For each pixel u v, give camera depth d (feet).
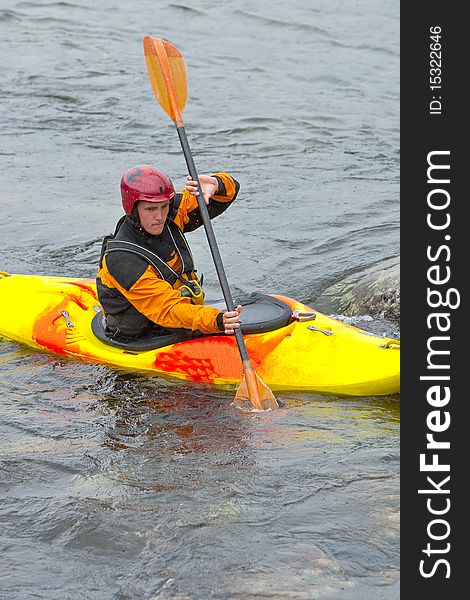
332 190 118.32
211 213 72.49
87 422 61.21
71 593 43.14
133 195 64.49
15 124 146.92
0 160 130.82
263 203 113.60
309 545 46.29
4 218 108.78
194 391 66.08
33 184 121.49
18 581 44.04
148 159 132.05
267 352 66.85
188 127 146.72
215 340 68.08
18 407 63.72
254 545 46.39
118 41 196.13
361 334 67.87
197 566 44.83
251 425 60.23
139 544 46.78
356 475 53.16
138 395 65.57
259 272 91.91
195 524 48.34
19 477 53.57
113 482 52.90
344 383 64.49
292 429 59.57
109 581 43.93
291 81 171.73
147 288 66.08
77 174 125.80
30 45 190.08
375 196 115.44
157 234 66.74
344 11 223.71
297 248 98.12
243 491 51.55
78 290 76.89
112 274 66.90
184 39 199.00
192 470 54.19
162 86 72.38
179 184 120.78
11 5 220.64
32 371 70.28
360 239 99.66
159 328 71.05
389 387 64.08
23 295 78.43
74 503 50.52
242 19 215.10
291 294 86.99
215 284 89.25
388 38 201.67
